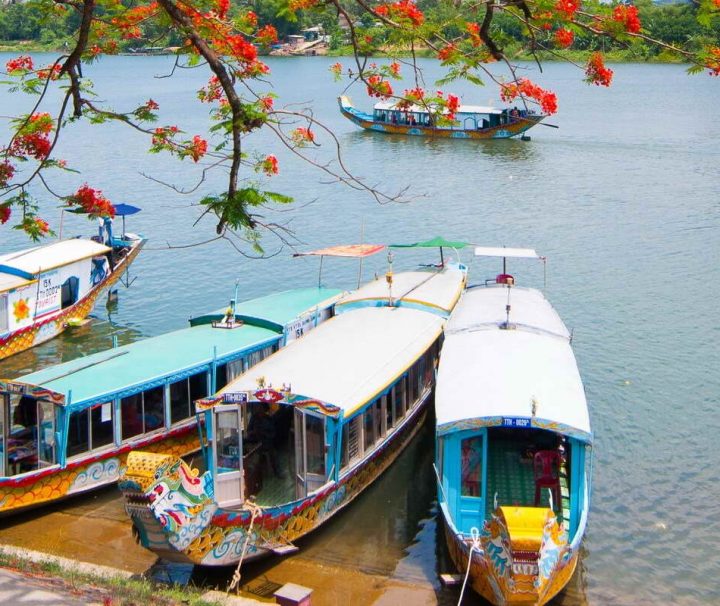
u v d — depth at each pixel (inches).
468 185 2320.4
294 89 4667.8
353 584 720.3
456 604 691.4
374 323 1005.8
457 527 732.0
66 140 3083.2
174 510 634.2
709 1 498.9
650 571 747.4
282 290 1508.4
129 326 1382.9
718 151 2746.1
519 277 1541.6
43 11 660.7
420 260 1647.4
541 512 625.9
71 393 835.4
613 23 524.4
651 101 4185.5
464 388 790.5
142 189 2281.0
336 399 807.7
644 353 1193.4
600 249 1697.8
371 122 3270.2
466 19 605.9
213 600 646.5
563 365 842.8
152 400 908.0
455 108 651.5
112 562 741.3
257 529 706.8
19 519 819.4
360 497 867.4
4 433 828.0
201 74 6008.9
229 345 989.8
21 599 558.3
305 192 2236.7
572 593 715.4
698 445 956.0
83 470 847.7
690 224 1871.3
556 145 2952.8
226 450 757.9
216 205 573.3
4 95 4443.9
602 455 936.9
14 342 1272.1
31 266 1294.3
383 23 605.9
